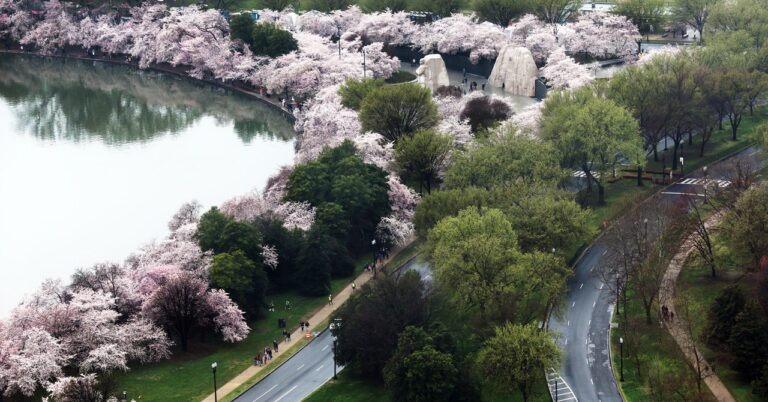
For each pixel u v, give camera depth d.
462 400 198.00
